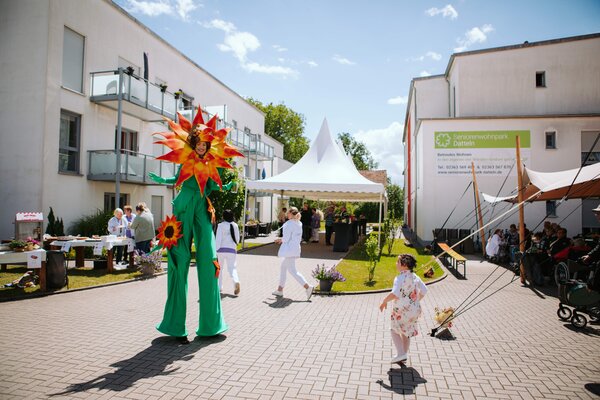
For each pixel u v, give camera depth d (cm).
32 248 787
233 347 497
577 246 959
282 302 746
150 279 941
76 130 1549
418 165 2286
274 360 456
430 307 745
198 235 534
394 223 1836
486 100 2200
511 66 2192
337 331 570
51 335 532
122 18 1778
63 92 1466
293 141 5672
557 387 393
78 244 973
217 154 545
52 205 1422
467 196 1966
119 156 1527
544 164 1936
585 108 2141
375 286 888
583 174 979
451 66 2386
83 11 1558
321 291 831
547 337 558
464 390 385
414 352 492
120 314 639
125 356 460
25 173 1396
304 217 2045
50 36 1411
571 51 2158
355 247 1814
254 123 3484
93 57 1612
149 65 1978
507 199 1480
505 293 877
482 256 1586
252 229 2414
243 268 1154
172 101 1912
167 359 453
